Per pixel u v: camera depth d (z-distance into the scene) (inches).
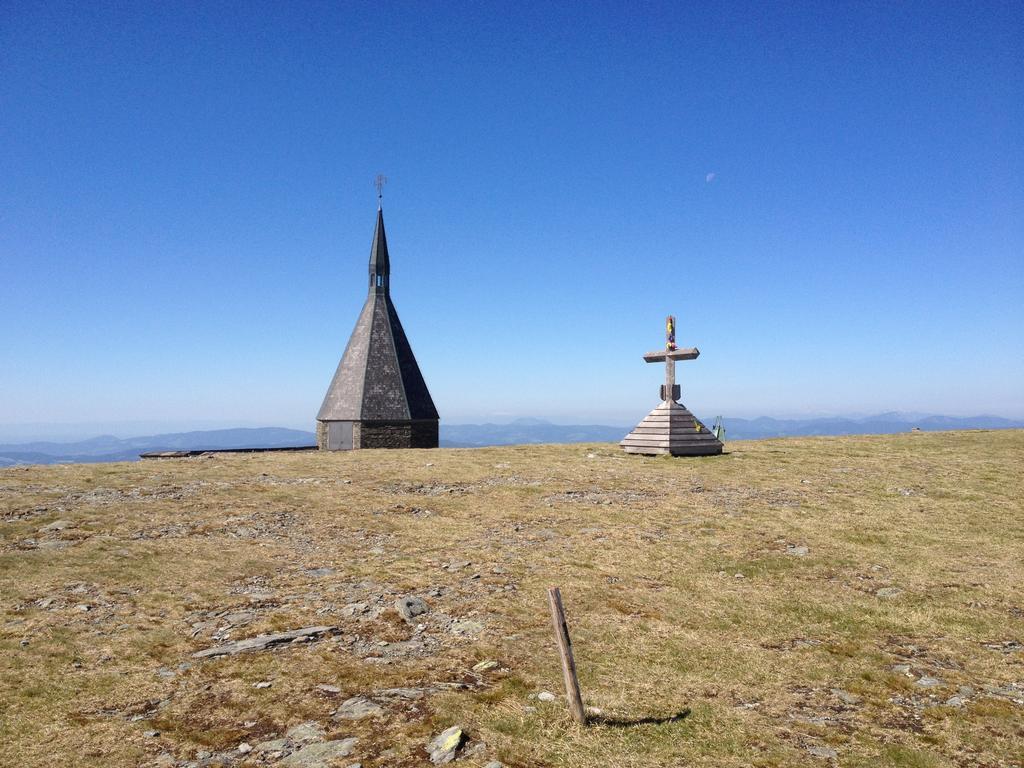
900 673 329.7
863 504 660.7
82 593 443.5
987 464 829.2
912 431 1269.7
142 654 353.1
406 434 1594.5
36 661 343.6
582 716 279.6
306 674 327.3
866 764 249.1
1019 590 434.9
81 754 256.1
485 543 561.0
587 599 433.4
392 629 387.5
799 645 366.0
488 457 1048.8
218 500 713.0
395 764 244.8
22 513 640.4
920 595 430.3
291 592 450.0
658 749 259.1
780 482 773.3
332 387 1637.6
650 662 345.1
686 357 1008.9
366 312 1699.1
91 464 987.9
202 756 254.1
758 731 275.0
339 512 668.7
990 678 321.7
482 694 304.5
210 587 459.2
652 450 1002.7
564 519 634.2
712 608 418.3
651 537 568.1
